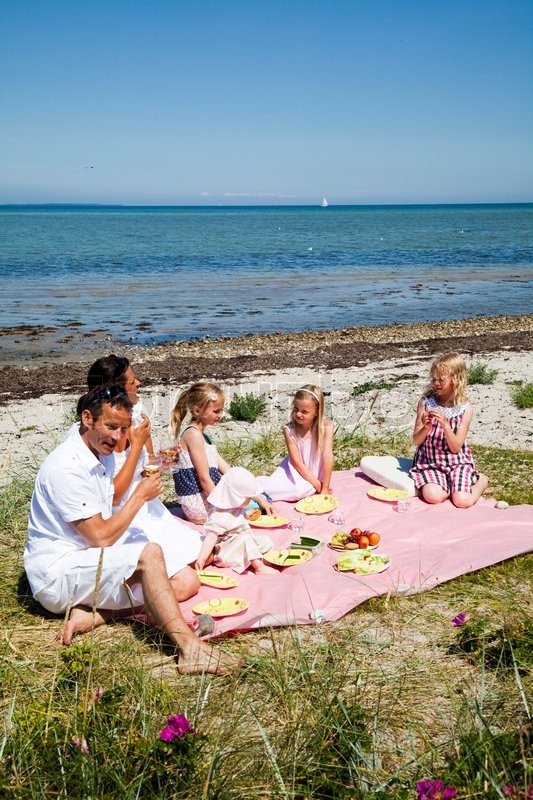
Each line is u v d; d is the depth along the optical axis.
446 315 23.77
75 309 24.44
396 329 20.38
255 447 8.65
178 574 4.74
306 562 5.37
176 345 18.38
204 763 3.13
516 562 5.38
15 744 3.18
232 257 44.28
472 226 91.00
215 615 4.49
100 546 4.50
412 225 96.00
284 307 25.41
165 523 5.09
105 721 3.33
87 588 4.42
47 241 59.91
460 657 4.14
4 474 7.79
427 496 6.60
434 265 39.84
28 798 2.90
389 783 3.06
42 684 3.86
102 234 73.44
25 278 32.59
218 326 21.66
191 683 3.87
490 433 9.23
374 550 5.59
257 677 3.89
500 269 37.88
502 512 6.30
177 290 29.44
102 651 4.23
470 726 3.39
